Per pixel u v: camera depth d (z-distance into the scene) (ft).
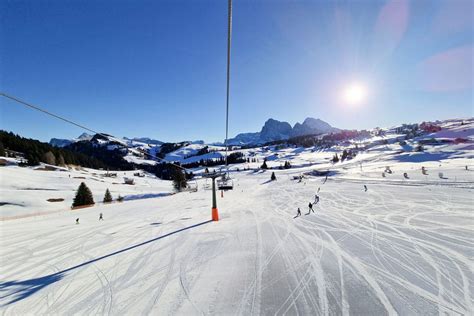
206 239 46.78
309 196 121.29
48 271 35.17
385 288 24.95
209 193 191.42
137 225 68.49
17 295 27.53
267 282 27.35
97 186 253.44
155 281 29.07
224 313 21.85
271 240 44.09
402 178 162.91
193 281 28.50
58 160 371.15
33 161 304.50
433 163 256.52
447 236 41.60
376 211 68.59
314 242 41.96
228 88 25.08
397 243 39.34
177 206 114.83
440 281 25.98
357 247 38.29
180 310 22.62
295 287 25.95
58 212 129.80
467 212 59.72
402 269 29.35
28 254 45.03
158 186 324.39
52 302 25.50
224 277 29.09
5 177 216.74
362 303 22.44
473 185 101.65
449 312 20.74
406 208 69.72
